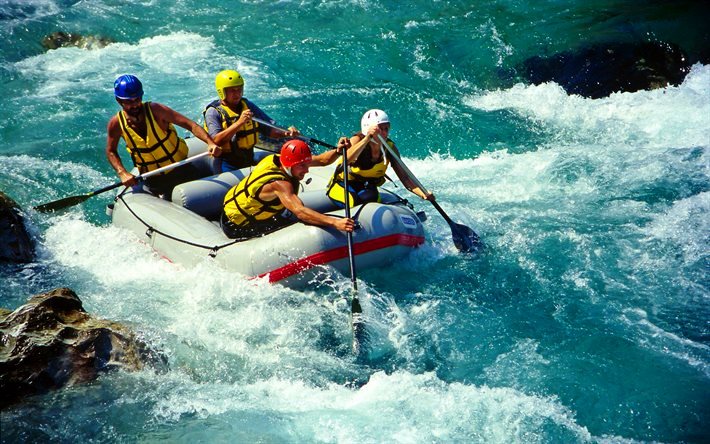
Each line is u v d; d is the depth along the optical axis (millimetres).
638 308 24156
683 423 19578
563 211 30156
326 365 21750
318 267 24156
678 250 27062
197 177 29203
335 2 49812
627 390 20703
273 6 49719
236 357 21828
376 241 24984
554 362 21844
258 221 25125
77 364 20109
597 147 35562
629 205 30281
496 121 38156
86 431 18578
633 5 47469
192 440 18500
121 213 28000
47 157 34031
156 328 22578
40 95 39250
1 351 19594
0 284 25000
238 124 27672
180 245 25625
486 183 33031
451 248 27609
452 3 49406
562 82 41656
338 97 39094
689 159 33656
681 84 41000
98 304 23953
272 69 41812
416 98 39594
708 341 22578
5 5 47375
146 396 19875
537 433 19156
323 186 29062
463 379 21297
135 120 27000
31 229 27797
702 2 46500
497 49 43688
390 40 44969
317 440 18719
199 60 43125
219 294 24219
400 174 27578
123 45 44969
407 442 18703
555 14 47125
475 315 24000
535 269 26328
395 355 22219
